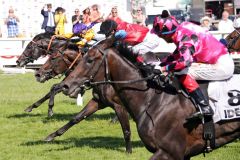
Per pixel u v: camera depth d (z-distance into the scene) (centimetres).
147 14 3659
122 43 1030
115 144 1588
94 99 1455
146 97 994
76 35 1728
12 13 3531
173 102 979
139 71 1010
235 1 4172
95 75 1033
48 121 1956
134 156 1443
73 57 1741
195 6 3956
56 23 2767
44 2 3900
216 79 991
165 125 968
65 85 1030
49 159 1430
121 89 1012
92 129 1809
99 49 1030
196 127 973
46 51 1945
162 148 968
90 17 2039
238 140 1582
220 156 1424
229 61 991
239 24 2370
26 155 1476
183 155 975
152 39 1415
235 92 986
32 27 3872
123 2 3991
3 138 1695
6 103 2370
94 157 1439
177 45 985
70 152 1496
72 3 3925
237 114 979
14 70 3366
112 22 1270
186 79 977
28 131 1797
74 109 2197
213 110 976
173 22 977
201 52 983
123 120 1438
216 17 4219
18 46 3328
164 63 1009
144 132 980
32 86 2870
